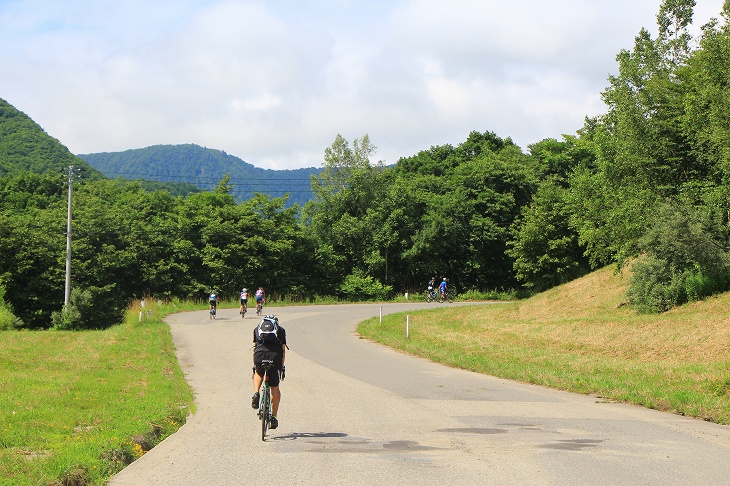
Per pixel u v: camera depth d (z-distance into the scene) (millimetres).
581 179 31719
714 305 23281
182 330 32062
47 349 21812
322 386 15734
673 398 12844
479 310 40031
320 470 7383
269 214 70125
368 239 70750
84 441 8305
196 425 10742
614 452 8453
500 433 9891
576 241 55938
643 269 26844
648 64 29875
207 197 73062
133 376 15914
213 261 61875
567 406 12859
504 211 69812
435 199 71375
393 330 32156
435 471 7305
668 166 29188
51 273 52656
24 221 55094
